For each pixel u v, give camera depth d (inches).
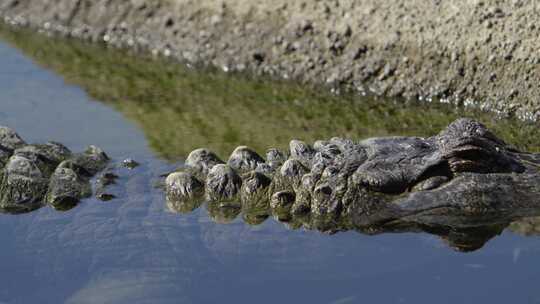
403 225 877.8
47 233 936.3
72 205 976.9
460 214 869.8
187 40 1605.6
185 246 898.7
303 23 1487.5
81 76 1557.6
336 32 1451.8
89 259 898.1
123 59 1632.6
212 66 1546.5
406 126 1266.0
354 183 887.7
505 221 868.6
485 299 789.9
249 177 941.8
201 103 1414.9
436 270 829.8
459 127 891.4
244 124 1309.1
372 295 812.0
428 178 882.8
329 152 918.4
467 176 876.0
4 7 1867.6
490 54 1317.7
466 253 845.2
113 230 930.1
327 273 844.0
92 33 1729.8
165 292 849.5
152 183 1013.2
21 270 889.5
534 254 834.2
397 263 842.2
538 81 1268.5
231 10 1588.3
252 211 921.5
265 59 1502.2
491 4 1357.0
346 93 1398.9
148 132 1289.4
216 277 859.4
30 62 1628.9
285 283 842.2
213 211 936.9
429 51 1364.4
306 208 900.6
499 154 887.7
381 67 1390.3
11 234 939.3
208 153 1012.5
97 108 1402.6
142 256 893.2
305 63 1457.9
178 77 1537.9
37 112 1382.9
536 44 1290.6
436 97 1336.1
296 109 1369.3
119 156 1163.3
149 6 1699.1
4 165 1029.2
